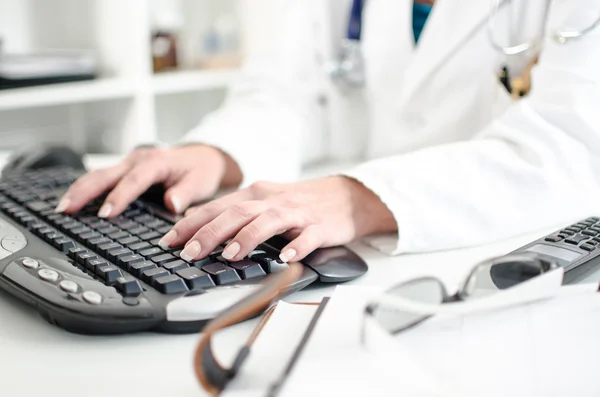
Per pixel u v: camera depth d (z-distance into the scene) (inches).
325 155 40.3
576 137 22.6
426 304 13.1
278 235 18.9
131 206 22.4
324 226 19.0
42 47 54.4
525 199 21.1
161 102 67.4
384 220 21.4
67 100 45.1
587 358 11.9
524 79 27.7
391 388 10.8
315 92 39.0
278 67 38.6
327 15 38.8
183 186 24.0
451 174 21.4
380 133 36.0
